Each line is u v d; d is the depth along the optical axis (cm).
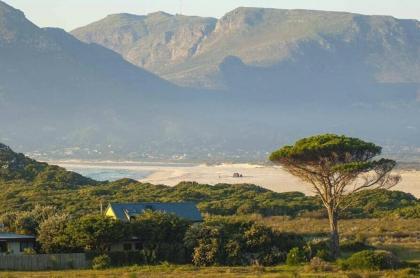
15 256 14662
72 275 13438
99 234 15488
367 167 15875
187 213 17938
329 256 15375
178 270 14150
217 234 15575
